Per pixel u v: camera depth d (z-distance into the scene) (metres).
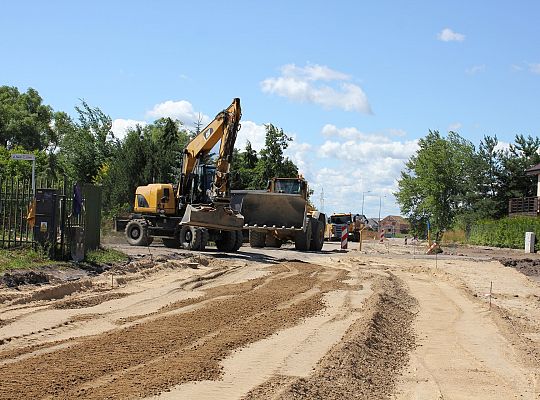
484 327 15.42
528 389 10.22
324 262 31.34
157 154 50.16
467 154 80.62
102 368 8.99
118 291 17.27
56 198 20.16
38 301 14.87
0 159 43.50
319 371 9.54
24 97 87.06
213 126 31.64
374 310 15.28
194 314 13.95
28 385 8.02
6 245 20.75
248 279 22.09
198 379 8.76
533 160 74.25
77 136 66.06
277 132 60.66
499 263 34.56
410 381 10.23
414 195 85.19
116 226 34.94
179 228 32.81
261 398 8.03
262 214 37.62
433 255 40.06
